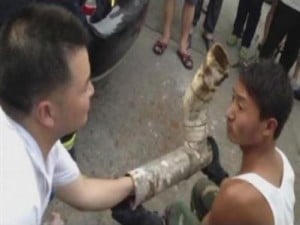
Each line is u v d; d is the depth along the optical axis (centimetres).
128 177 183
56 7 127
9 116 125
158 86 369
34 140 127
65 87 121
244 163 171
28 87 119
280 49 407
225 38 447
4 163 116
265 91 157
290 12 365
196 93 179
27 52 117
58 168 158
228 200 159
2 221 110
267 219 157
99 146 307
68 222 257
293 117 387
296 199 318
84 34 125
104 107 335
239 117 162
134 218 198
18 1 214
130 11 300
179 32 429
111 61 300
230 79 399
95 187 174
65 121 127
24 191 116
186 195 291
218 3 413
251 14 410
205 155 195
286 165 172
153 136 327
